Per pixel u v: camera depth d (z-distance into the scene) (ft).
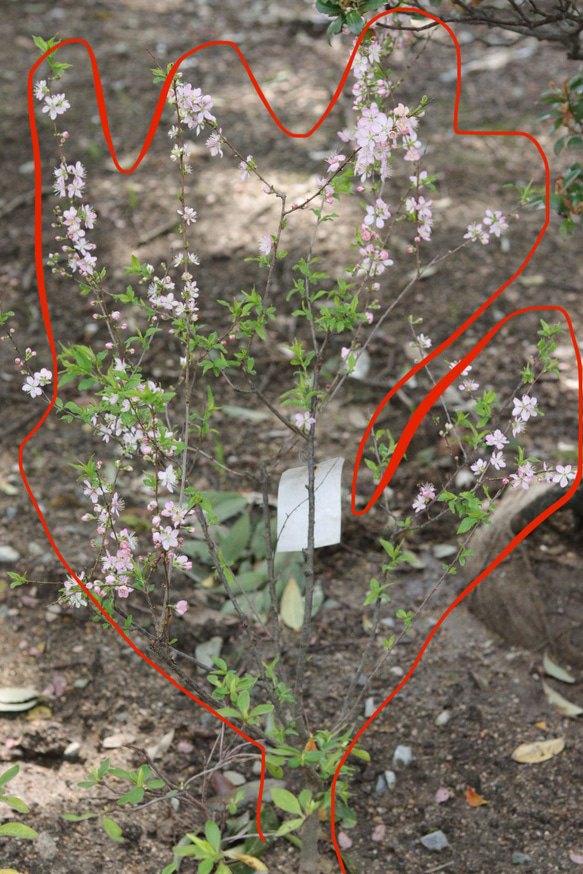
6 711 7.92
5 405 9.89
